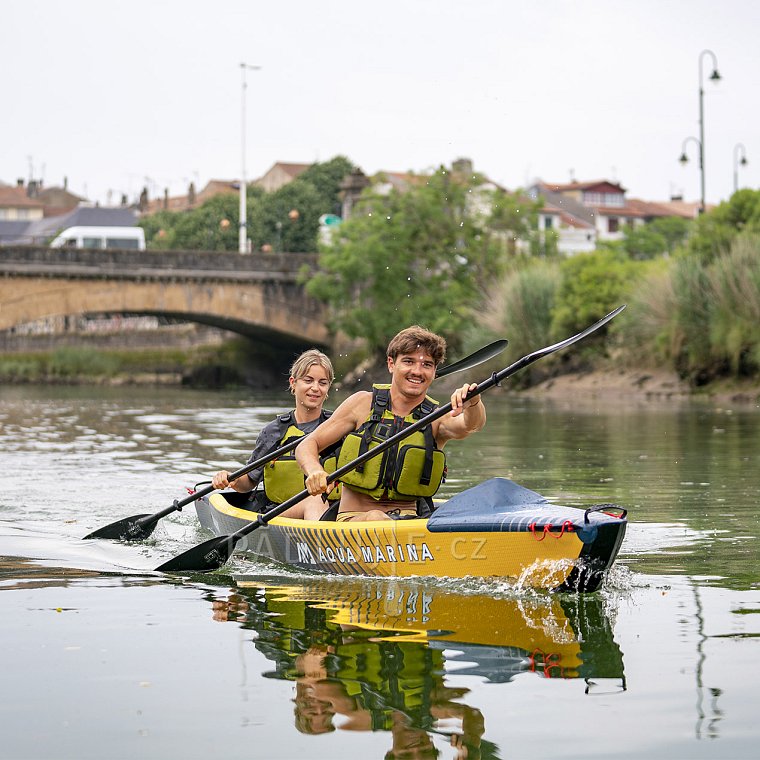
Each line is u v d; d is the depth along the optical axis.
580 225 69.25
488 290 44.91
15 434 20.12
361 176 65.88
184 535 8.77
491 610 5.84
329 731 4.05
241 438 19.02
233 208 86.94
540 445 16.67
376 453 6.86
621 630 5.42
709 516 9.21
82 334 64.62
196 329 63.38
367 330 50.16
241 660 4.93
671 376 33.03
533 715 4.20
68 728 4.09
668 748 3.87
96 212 88.06
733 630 5.41
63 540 8.38
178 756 3.83
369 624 5.57
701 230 34.34
